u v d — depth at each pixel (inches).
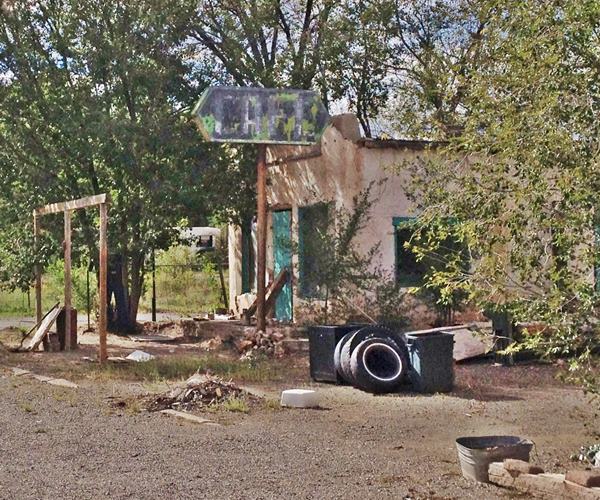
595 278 284.7
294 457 327.9
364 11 815.7
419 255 329.4
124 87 735.1
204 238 1123.3
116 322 789.9
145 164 725.9
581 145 277.4
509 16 299.9
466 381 521.0
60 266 987.9
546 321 285.9
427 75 498.6
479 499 272.7
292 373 555.2
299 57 802.8
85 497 269.6
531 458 333.1
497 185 293.7
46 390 482.3
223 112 622.8
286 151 754.8
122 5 724.0
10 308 1049.5
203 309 1016.2
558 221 275.1
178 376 530.9
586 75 279.3
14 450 335.0
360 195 660.1
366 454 336.2
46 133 744.3
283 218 773.9
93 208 760.3
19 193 759.1
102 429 376.8
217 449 339.3
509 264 293.9
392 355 494.0
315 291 671.8
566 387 504.4
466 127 312.8
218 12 783.7
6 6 727.7
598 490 257.9
